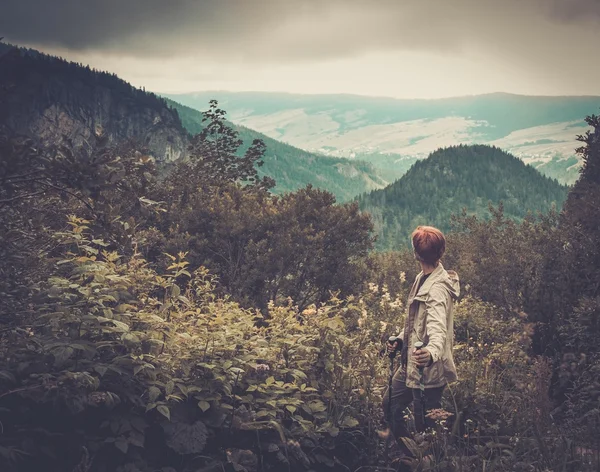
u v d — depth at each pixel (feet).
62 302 10.93
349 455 12.71
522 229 35.40
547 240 28.22
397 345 13.25
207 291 15.92
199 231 32.40
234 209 34.27
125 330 10.41
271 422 11.08
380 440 12.95
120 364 10.50
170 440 10.18
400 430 12.83
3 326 10.25
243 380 12.35
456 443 12.42
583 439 12.52
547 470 10.61
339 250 33.86
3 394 9.01
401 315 18.66
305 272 33.14
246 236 32.32
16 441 9.29
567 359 16.70
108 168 9.68
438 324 12.03
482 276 32.96
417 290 12.97
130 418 10.16
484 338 22.29
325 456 12.26
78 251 14.42
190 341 11.78
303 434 12.07
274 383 12.36
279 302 31.14
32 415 9.78
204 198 34.12
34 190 10.37
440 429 11.72
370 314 18.48
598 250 24.73
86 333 10.81
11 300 10.50
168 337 11.51
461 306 25.57
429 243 12.67
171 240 29.63
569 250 25.85
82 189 9.57
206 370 11.27
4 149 8.72
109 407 9.66
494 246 35.99
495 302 31.83
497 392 14.87
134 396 10.23
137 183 10.83
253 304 30.71
